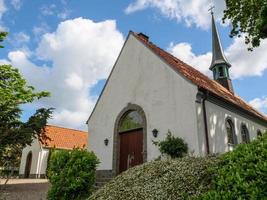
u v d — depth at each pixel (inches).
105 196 191.8
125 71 603.2
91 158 338.6
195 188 155.9
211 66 892.0
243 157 129.3
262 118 708.0
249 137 618.5
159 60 533.3
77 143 1286.9
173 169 182.1
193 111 448.1
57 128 1321.4
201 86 458.6
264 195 105.5
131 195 176.9
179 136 452.8
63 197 308.8
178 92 480.7
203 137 438.6
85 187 320.8
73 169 319.9
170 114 479.5
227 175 124.5
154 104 513.0
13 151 639.8
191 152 389.1
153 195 166.9
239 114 607.2
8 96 629.3
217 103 517.7
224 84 845.8
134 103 553.3
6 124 622.8
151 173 189.8
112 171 545.0
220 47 903.7
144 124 516.1
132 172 205.2
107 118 605.6
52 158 341.1
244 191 110.5
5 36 645.3
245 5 474.6
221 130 503.5
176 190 161.3
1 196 476.1
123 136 562.9
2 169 645.9
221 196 115.8
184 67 609.9
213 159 179.3
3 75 648.4
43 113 660.7
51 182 327.9
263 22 402.0
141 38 599.8
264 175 110.5
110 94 620.1
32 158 1192.2
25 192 533.0
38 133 666.8
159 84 518.0
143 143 504.4
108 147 577.6
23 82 672.4
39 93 676.7
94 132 624.1
